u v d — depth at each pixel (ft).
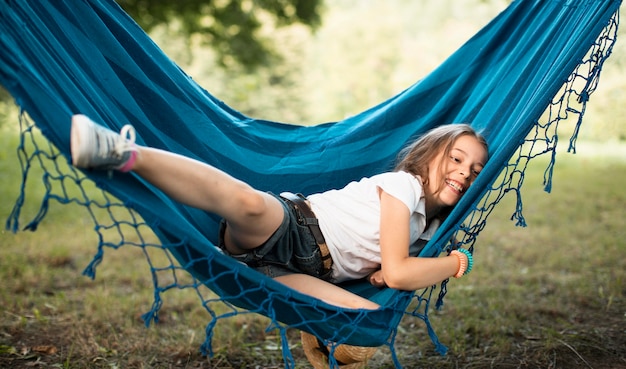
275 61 63.00
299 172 10.53
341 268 8.59
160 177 6.84
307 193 10.59
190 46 43.62
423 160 8.81
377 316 7.86
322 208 8.60
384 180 8.46
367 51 85.30
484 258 17.95
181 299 14.03
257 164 10.36
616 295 14.30
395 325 8.00
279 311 7.83
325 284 8.21
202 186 7.09
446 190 8.68
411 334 12.22
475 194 8.18
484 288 14.92
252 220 7.63
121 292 14.76
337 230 8.45
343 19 88.33
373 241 8.42
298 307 7.58
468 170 8.68
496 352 11.28
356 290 8.89
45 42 7.81
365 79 84.53
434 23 87.40
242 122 10.57
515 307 13.37
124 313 13.04
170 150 9.48
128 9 33.45
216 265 7.59
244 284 7.78
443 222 8.61
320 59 87.66
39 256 17.54
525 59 10.03
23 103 6.32
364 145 10.75
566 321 12.82
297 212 8.35
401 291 8.00
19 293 14.49
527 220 23.56
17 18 7.17
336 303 7.91
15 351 10.98
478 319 12.69
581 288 14.75
